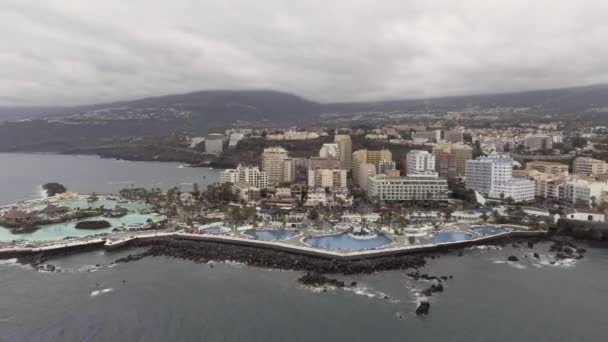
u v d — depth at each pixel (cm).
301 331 16888
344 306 19062
